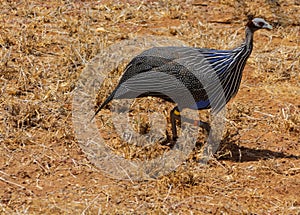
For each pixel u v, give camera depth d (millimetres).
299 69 30344
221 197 20891
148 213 19703
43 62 29234
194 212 19969
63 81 27672
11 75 27812
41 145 23203
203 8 36750
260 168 22531
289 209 20297
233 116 25859
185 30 33375
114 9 35531
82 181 21312
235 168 22500
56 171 21797
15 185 20875
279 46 32594
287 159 23266
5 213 19344
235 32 33750
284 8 37375
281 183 21797
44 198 20250
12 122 24328
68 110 25531
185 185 21328
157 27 33812
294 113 26438
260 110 26672
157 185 21219
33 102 25844
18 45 30172
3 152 22609
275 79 29328
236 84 23156
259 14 36125
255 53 31688
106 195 20594
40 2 35656
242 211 19984
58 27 32750
